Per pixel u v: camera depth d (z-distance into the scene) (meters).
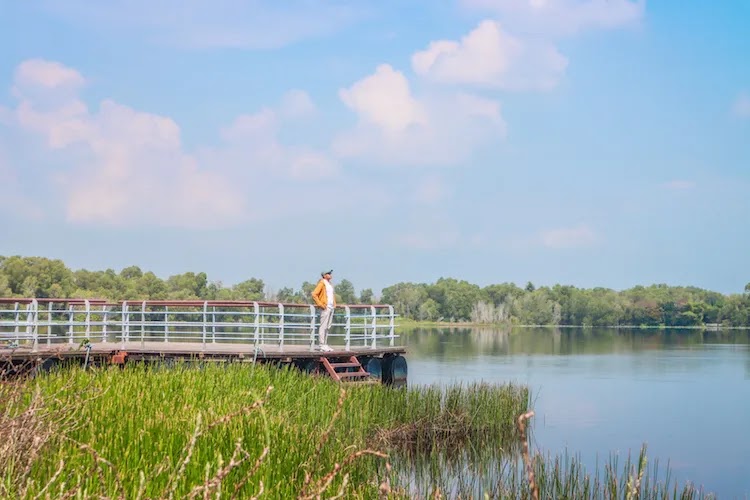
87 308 23.36
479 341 102.12
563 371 48.03
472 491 11.70
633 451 20.89
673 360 60.78
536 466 12.02
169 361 21.50
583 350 76.25
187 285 97.50
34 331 22.08
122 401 11.30
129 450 7.84
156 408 10.99
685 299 196.50
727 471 18.67
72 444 7.77
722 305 196.62
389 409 18.16
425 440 17.81
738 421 27.52
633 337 122.75
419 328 188.00
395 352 25.59
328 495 7.80
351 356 23.05
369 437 15.41
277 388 15.86
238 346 24.28
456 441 18.19
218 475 4.68
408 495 10.16
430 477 13.97
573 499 11.30
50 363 20.27
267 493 7.17
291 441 10.14
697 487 16.66
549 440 21.91
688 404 32.41
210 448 8.37
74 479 6.63
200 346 24.34
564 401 32.50
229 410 11.03
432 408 18.83
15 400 7.72
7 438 6.63
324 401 15.71
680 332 158.75
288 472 8.69
